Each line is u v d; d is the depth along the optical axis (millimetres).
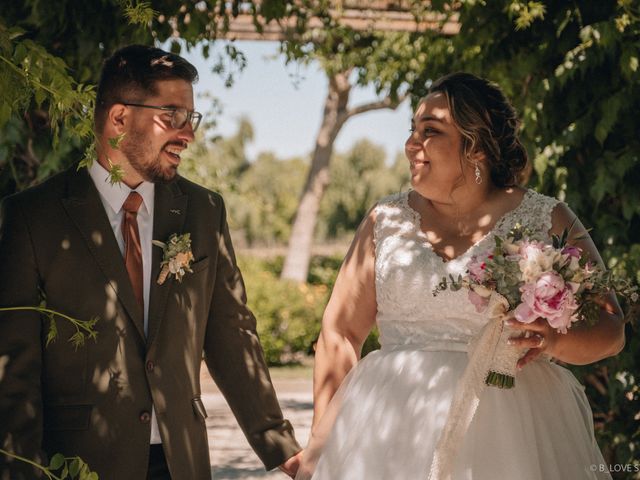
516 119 3129
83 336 2887
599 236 4598
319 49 8352
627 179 4531
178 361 3070
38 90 2781
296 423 8805
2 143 4430
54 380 2951
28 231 2957
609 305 3012
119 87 3002
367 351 11398
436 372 2951
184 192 3240
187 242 3068
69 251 2967
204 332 3207
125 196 3076
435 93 3064
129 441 2953
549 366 3045
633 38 4434
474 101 3002
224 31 5059
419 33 6996
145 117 2986
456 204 3066
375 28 7031
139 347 3002
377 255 3154
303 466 3135
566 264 2715
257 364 3311
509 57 4891
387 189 37281
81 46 4383
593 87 4602
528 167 4809
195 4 4750
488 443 2848
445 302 2957
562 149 4613
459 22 5023
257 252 28156
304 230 17844
